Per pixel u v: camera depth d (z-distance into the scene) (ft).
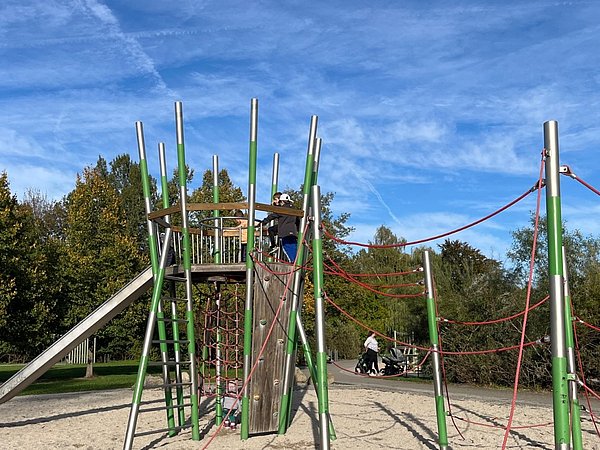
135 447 30.07
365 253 157.58
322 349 22.21
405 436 33.50
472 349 68.18
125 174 214.69
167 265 33.73
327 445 21.53
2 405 47.80
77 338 36.50
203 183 121.80
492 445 30.94
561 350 16.66
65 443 31.96
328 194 109.50
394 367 82.89
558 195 17.42
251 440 30.99
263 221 34.55
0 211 76.59
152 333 29.71
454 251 156.15
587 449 29.63
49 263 84.69
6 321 74.69
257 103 30.94
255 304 31.22
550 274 17.12
